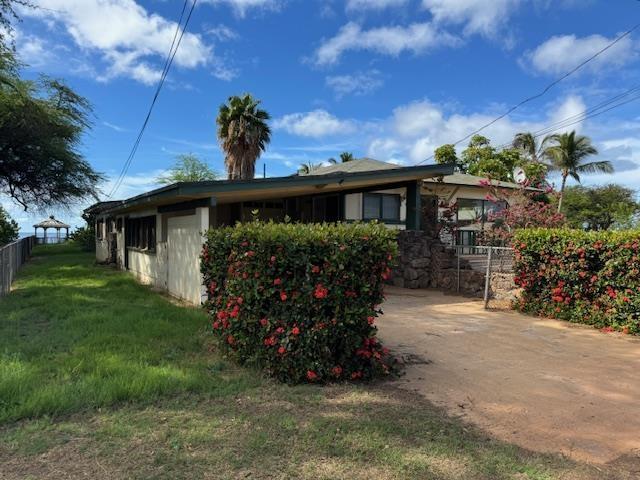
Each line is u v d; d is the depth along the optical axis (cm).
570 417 371
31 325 680
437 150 3017
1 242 2416
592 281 736
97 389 386
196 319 719
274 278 437
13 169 2223
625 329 677
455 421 356
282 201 1812
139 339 580
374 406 380
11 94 1844
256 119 2647
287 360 430
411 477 270
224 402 380
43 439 306
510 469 283
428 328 699
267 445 304
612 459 304
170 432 320
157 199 908
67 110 2195
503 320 770
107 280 1315
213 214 1033
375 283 448
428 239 1196
